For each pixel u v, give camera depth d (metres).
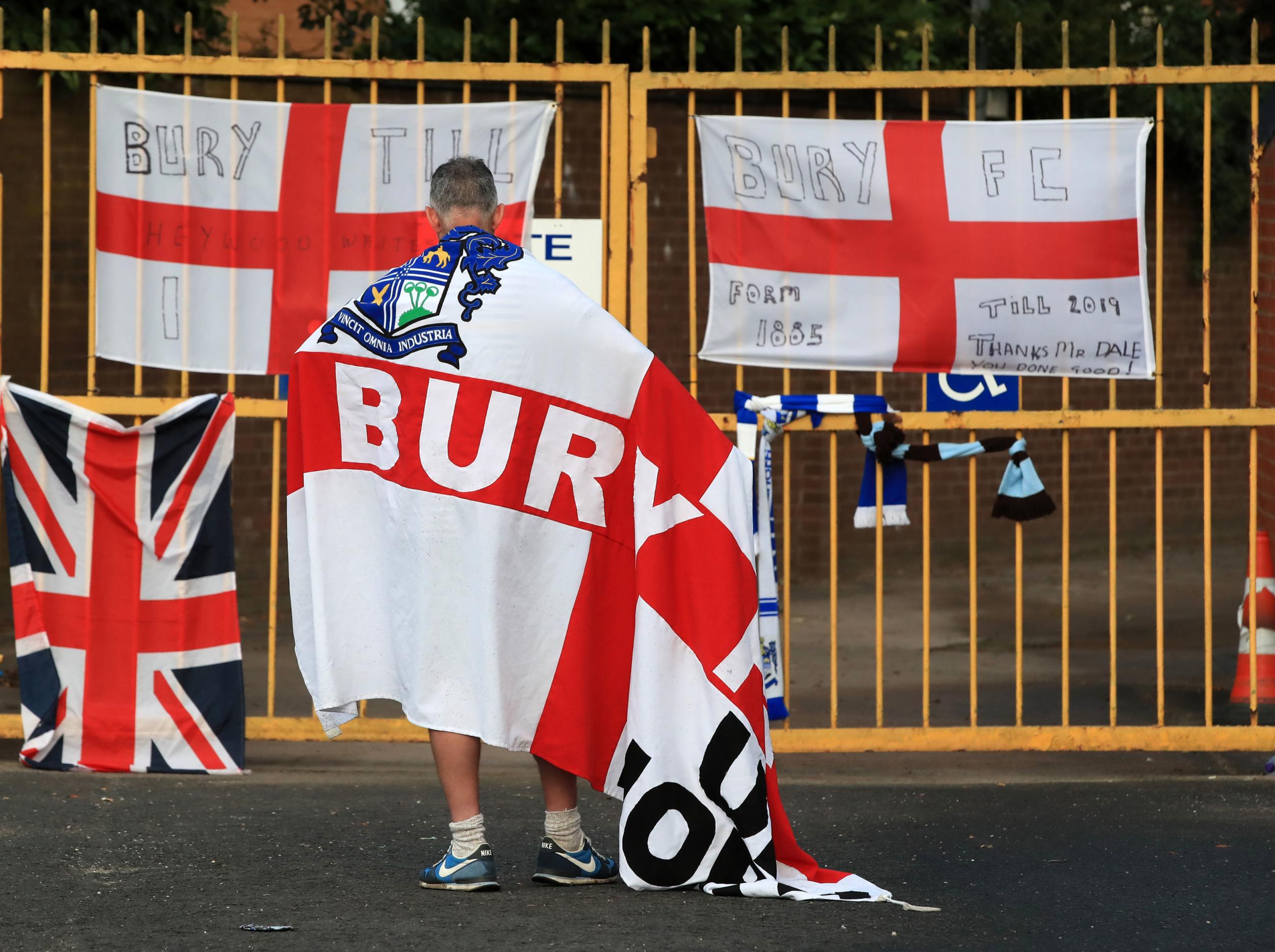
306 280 14.34
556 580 10.68
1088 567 26.58
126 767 14.22
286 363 14.39
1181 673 18.62
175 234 14.32
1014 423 14.25
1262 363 17.06
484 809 13.16
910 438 14.94
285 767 14.66
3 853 11.62
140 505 14.19
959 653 20.16
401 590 10.62
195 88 20.56
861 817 12.91
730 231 14.26
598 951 9.51
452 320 10.49
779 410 14.28
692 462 10.91
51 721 14.23
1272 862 11.55
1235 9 32.62
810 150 14.17
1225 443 30.03
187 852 11.73
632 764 10.84
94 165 14.28
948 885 11.05
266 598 21.97
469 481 10.39
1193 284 29.69
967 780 14.27
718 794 10.77
